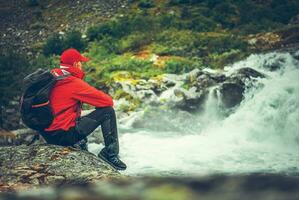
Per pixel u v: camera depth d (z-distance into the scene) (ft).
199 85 37.91
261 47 50.83
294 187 5.18
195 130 33.12
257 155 24.11
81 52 55.88
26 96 17.01
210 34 57.41
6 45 62.85
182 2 67.21
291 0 65.21
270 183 5.43
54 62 51.83
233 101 36.47
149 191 5.28
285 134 30.09
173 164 21.72
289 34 52.54
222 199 4.76
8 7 74.28
